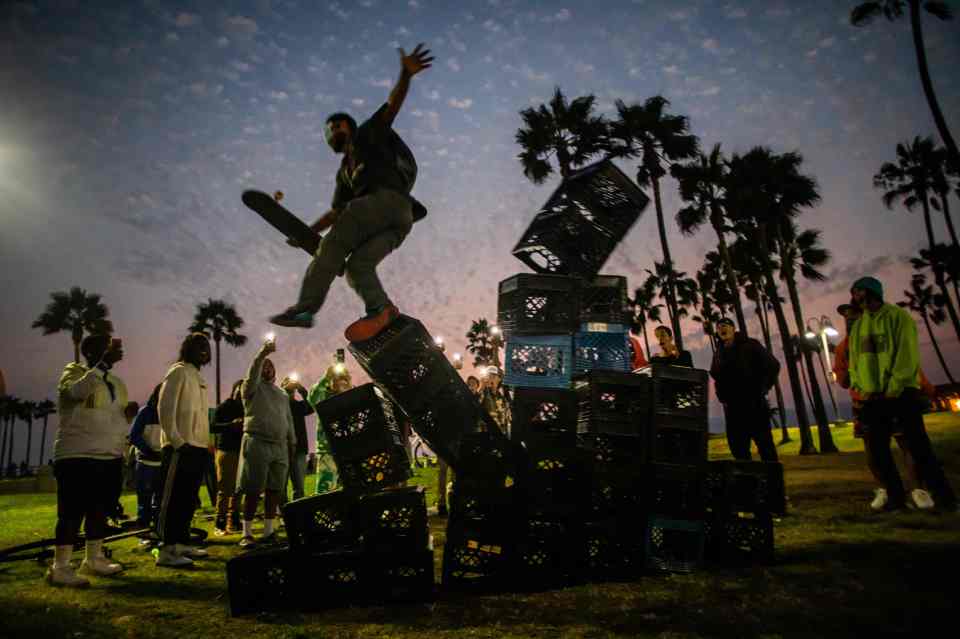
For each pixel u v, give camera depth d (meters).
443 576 3.20
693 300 47.66
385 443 3.23
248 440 5.75
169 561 4.66
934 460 4.58
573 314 3.60
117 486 4.56
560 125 23.47
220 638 2.67
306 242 3.75
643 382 3.55
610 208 4.18
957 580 2.54
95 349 4.50
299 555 3.11
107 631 2.83
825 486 7.26
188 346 5.12
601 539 3.32
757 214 24.91
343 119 3.76
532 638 2.33
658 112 24.42
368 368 3.37
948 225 37.47
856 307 5.57
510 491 3.27
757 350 6.40
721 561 3.46
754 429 6.36
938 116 17.09
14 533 7.42
